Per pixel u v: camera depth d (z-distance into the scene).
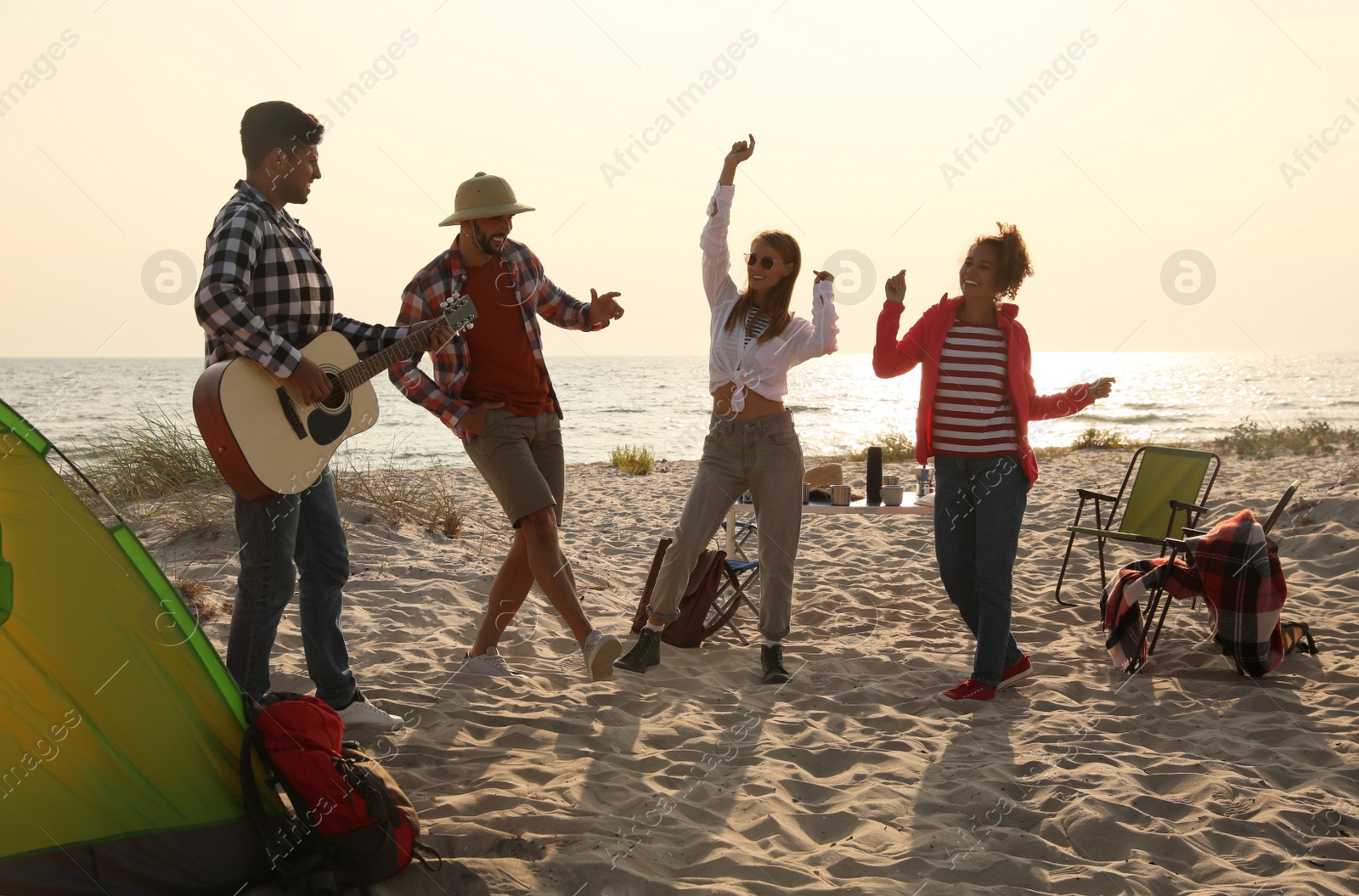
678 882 2.51
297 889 2.32
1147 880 2.52
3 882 2.07
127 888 2.20
